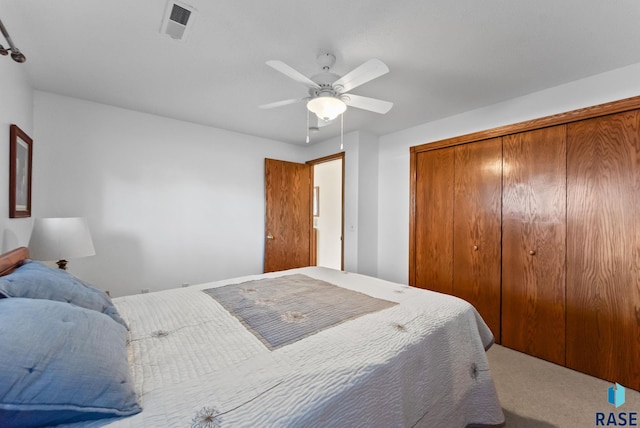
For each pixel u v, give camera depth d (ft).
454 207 9.45
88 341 2.50
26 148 6.63
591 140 6.66
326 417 2.67
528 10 4.56
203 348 3.49
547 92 7.38
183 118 9.98
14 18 4.79
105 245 8.82
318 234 18.90
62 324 2.49
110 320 3.26
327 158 12.82
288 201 13.14
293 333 3.95
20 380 1.94
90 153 8.52
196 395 2.58
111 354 2.57
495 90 7.50
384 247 11.78
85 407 2.12
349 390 2.93
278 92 7.80
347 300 5.45
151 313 4.64
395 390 3.38
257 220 12.36
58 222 5.90
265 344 3.61
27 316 2.35
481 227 8.73
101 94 8.00
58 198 8.01
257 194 12.36
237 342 3.66
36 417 2.00
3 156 5.37
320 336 3.85
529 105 7.71
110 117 8.83
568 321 6.97
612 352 6.31
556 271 7.19
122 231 9.12
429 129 10.18
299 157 13.88
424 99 8.09
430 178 10.17
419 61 6.10
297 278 7.31
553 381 6.39
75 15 4.75
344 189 11.78
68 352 2.26
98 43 5.58
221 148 11.23
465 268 9.12
